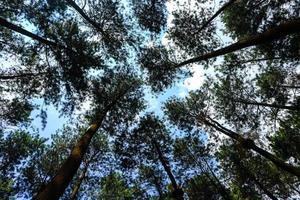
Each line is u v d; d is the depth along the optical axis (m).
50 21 11.11
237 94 18.45
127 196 18.64
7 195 16.28
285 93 16.73
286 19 13.36
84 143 8.41
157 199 18.92
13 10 10.89
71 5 11.38
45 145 17.03
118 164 18.02
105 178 18.22
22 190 16.33
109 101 15.05
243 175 18.05
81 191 17.67
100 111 14.95
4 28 11.61
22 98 12.84
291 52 13.76
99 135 17.25
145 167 18.48
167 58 15.98
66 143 17.20
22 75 11.80
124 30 13.54
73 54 11.30
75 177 17.59
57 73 11.88
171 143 18.86
